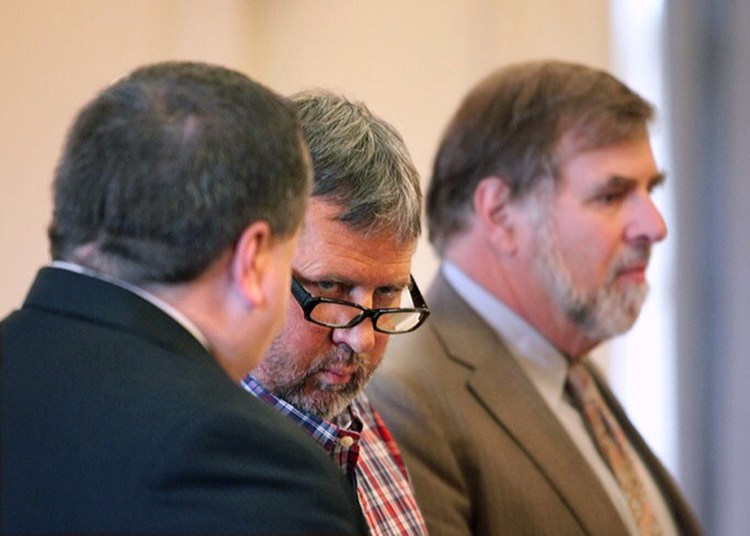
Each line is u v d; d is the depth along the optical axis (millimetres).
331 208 4168
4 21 7609
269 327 3428
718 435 10898
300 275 4215
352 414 4770
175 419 3043
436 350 6355
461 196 6910
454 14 10250
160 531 2893
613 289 6809
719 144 10828
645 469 7281
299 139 3443
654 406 10898
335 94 4445
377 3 10039
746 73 10727
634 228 6828
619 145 6816
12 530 2951
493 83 7070
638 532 6734
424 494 5660
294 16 9758
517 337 6766
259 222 3270
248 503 2984
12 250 7582
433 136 10203
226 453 3055
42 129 7762
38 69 7770
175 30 8719
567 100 6812
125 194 3174
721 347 10875
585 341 6902
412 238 4324
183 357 3227
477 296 6805
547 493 6078
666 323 10906
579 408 6961
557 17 10492
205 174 3178
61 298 3291
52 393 3113
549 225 6723
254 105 3326
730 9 10750
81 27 8016
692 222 10867
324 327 4230
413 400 5922
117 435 3020
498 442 6098
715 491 10906
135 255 3207
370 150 4223
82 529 2916
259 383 4328
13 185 7609
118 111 3248
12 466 3029
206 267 3242
